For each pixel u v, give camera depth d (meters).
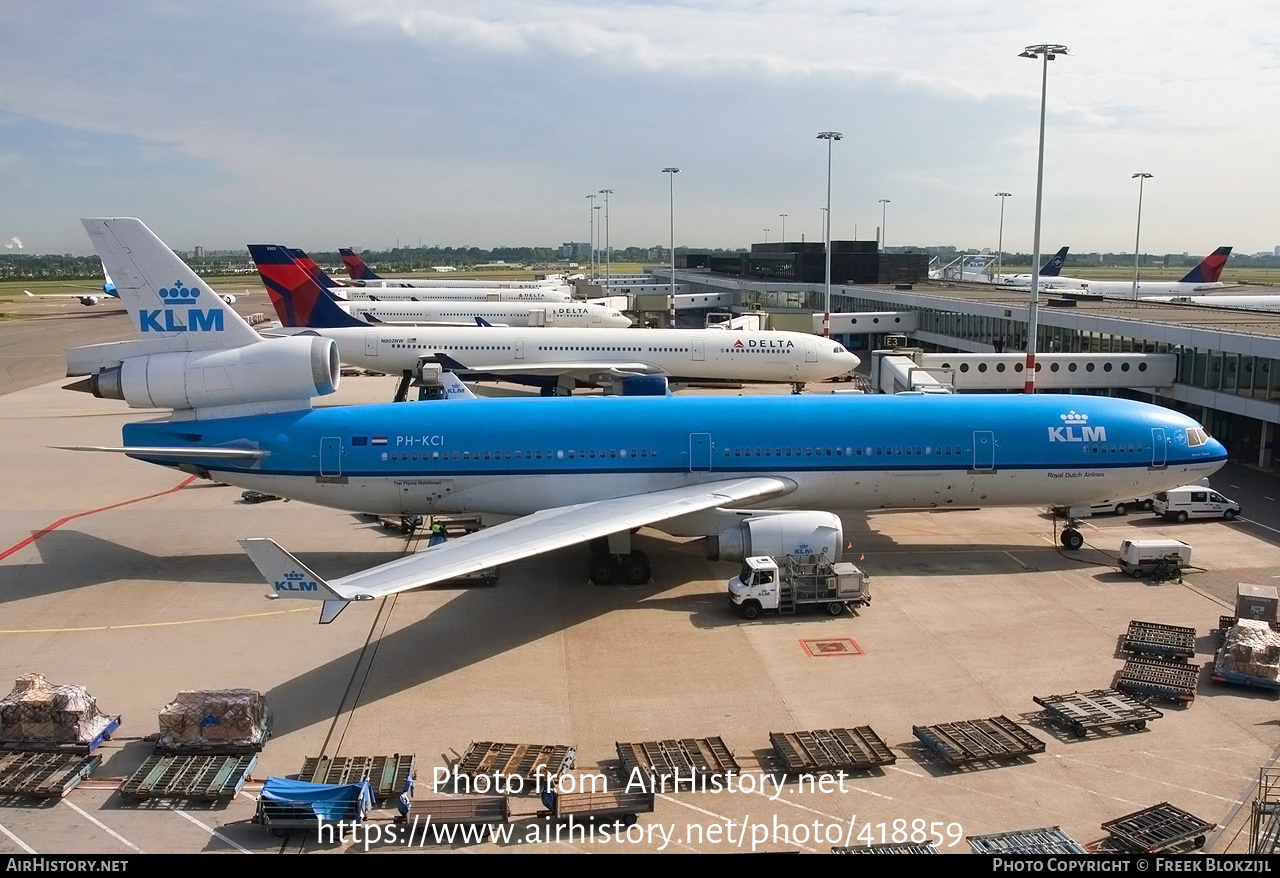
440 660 27.31
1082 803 20.03
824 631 29.36
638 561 33.47
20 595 32.72
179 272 34.22
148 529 40.91
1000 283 160.12
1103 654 27.52
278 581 21.77
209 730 21.70
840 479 35.50
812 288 130.00
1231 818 19.44
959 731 22.47
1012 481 36.00
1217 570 35.12
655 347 71.81
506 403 36.19
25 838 18.92
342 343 72.69
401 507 35.50
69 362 34.78
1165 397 58.78
